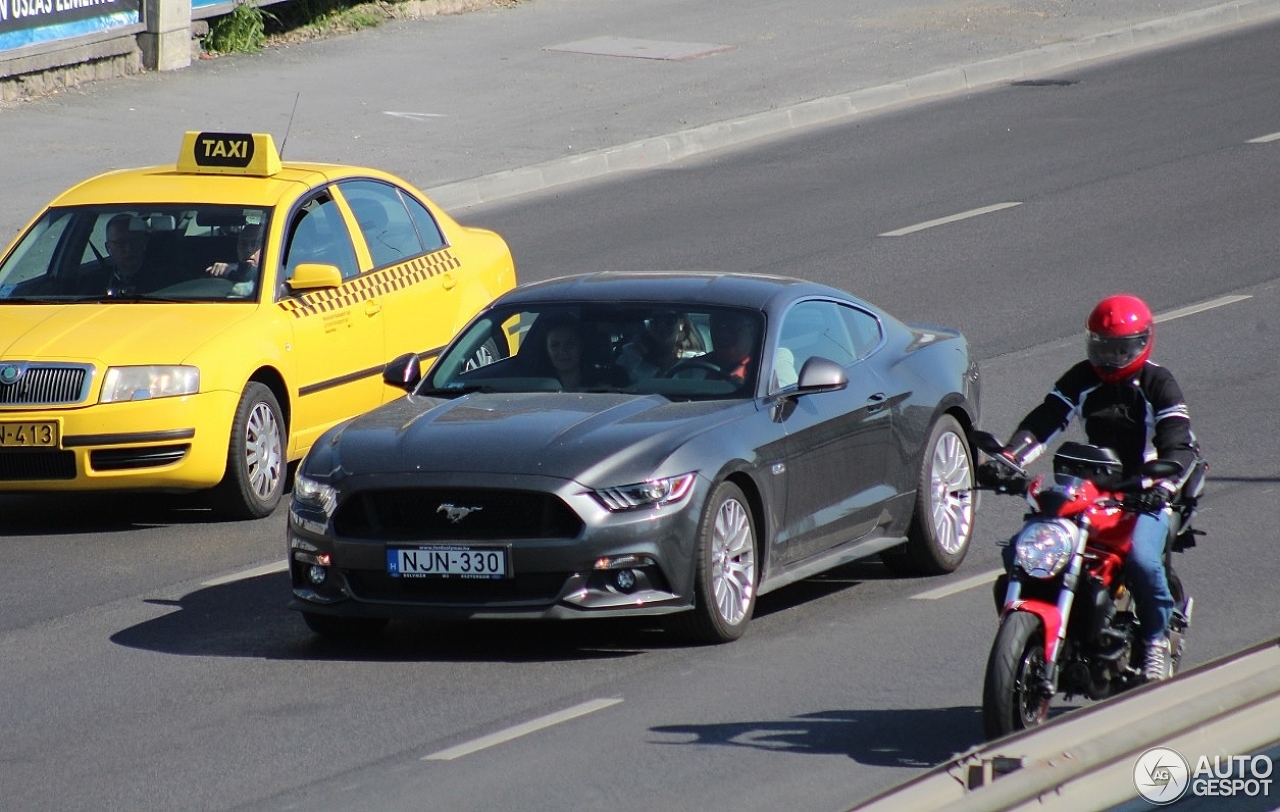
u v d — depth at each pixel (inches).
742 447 1321.4
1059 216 2930.6
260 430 1717.5
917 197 3102.9
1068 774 780.6
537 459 1269.7
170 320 1713.8
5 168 3122.5
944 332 1626.5
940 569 1509.6
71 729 1158.3
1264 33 4554.6
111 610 1434.5
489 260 2060.8
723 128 3602.4
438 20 4584.2
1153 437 1078.4
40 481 1638.8
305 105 3693.4
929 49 4306.1
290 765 1082.1
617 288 1486.2
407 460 1286.9
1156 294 2469.2
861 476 1443.2
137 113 3548.2
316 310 1795.0
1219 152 3329.2
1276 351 2182.6
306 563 1312.7
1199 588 1393.9
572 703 1187.3
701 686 1217.4
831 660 1269.7
